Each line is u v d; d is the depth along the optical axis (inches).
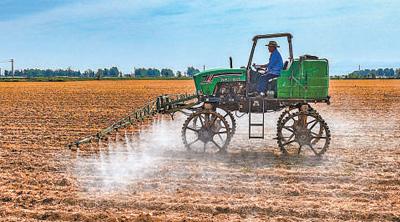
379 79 4261.8
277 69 436.1
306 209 277.0
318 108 999.0
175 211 278.7
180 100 474.6
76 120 757.9
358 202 293.9
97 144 508.1
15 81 3799.2
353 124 700.0
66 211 277.9
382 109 968.3
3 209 280.8
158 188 325.1
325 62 428.8
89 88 2229.3
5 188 325.7
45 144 511.8
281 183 338.0
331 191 315.6
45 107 1026.7
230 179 349.1
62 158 429.4
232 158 426.3
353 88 2103.8
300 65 426.3
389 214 268.7
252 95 436.8
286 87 428.8
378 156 438.3
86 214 270.5
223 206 281.6
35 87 2386.8
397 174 363.3
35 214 271.4
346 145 502.3
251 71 444.5
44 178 350.9
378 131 618.5
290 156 435.5
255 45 436.5
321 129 454.9
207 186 327.9
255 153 451.8
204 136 442.6
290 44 437.7
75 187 328.2
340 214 270.2
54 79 4276.6
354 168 386.3
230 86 451.5
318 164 402.0
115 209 282.7
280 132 431.2
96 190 320.5
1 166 396.8
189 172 369.4
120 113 880.9
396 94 1553.9
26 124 699.4
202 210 279.1
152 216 268.4
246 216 269.6
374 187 327.9
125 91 1873.8
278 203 289.6
